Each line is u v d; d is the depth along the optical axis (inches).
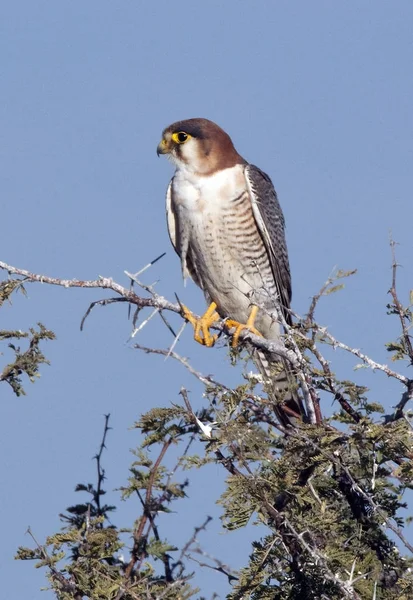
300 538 265.4
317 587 284.5
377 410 312.7
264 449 299.4
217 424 302.4
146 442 308.2
